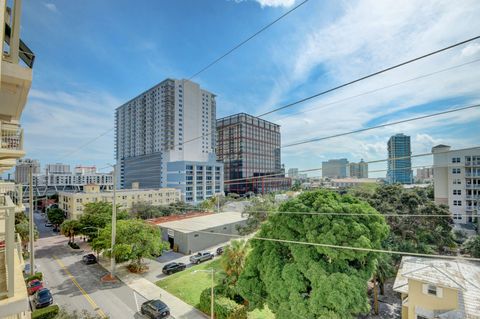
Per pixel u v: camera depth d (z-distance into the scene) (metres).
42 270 24.00
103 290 19.62
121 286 20.39
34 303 16.86
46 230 43.41
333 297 10.95
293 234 13.70
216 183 82.19
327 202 14.20
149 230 24.33
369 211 14.20
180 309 16.77
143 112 92.25
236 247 17.30
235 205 62.47
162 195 59.59
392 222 26.41
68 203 46.31
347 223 13.12
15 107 6.33
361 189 35.88
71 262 26.34
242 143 99.19
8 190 13.82
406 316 14.41
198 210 54.50
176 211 49.91
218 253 29.52
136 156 94.00
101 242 23.97
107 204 36.84
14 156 7.02
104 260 26.78
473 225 37.66
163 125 82.19
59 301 17.78
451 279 12.42
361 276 12.65
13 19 5.05
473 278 13.84
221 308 14.98
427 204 28.62
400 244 23.25
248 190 96.81
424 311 12.50
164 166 80.31
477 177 38.28
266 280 13.27
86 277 22.27
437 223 26.86
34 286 18.84
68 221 33.69
